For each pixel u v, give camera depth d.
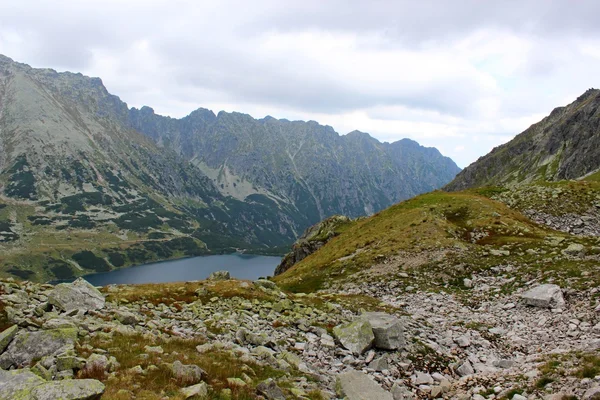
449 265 46.91
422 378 20.19
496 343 25.75
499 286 38.84
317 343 23.92
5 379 11.43
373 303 36.66
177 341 19.59
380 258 54.38
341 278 52.41
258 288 38.31
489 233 57.41
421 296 40.53
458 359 22.92
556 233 56.78
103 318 22.31
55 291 24.09
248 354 19.34
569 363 17.62
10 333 15.88
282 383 16.05
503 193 84.75
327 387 17.39
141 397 11.76
